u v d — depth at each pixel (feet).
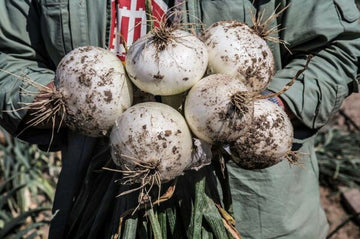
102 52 2.48
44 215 5.55
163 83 2.37
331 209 5.74
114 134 2.41
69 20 2.96
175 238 2.84
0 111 3.00
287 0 2.93
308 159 3.34
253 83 2.51
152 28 2.60
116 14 2.97
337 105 3.02
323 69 2.97
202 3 2.88
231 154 2.60
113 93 2.41
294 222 3.27
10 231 5.14
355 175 5.99
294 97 2.88
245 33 2.51
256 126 2.52
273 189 3.15
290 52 2.91
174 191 2.83
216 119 2.35
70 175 3.07
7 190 5.76
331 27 2.93
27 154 5.88
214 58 2.48
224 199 2.96
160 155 2.36
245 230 3.21
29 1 3.07
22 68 3.07
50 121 2.94
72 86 2.42
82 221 3.14
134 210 2.64
